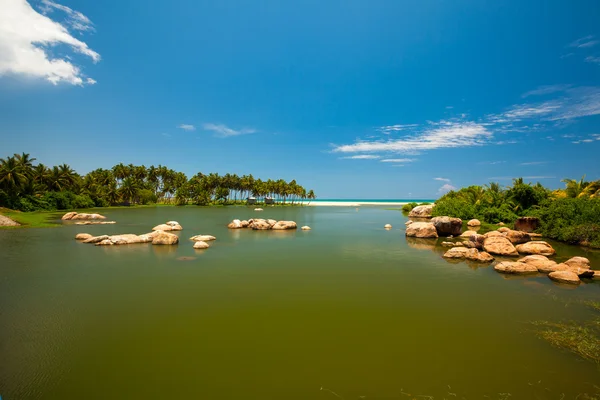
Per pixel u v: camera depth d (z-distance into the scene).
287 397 6.55
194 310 11.56
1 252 22.97
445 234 33.88
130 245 26.44
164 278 16.05
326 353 8.40
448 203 49.78
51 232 35.56
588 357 8.23
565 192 41.44
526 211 41.59
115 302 12.39
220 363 7.89
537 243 22.30
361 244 27.86
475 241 24.73
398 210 105.38
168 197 147.50
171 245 26.48
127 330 9.81
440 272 17.52
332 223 52.06
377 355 8.30
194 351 8.50
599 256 21.44
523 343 9.01
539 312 11.42
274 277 16.33
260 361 7.98
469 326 10.17
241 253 23.14
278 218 64.81
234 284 15.01
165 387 6.91
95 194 99.69
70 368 7.68
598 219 26.50
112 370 7.58
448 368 7.68
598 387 6.95
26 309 11.61
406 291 13.98
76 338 9.27
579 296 13.24
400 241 29.89
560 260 20.06
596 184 39.25
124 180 113.88
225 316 10.99
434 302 12.52
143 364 7.85
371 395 6.62
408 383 7.06
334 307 11.92
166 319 10.70
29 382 7.11
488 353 8.43
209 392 6.73
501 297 13.12
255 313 11.27
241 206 135.88
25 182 71.69
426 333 9.65
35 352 8.45
